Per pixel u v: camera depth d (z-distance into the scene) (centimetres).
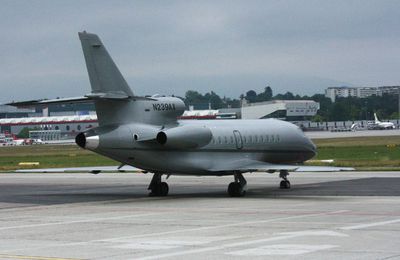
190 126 6241
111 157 5875
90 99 5697
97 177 9712
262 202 5503
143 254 3002
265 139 7056
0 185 8262
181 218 4412
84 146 5725
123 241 3412
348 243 3188
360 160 11444
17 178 9744
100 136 5734
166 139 5869
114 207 5338
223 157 6562
